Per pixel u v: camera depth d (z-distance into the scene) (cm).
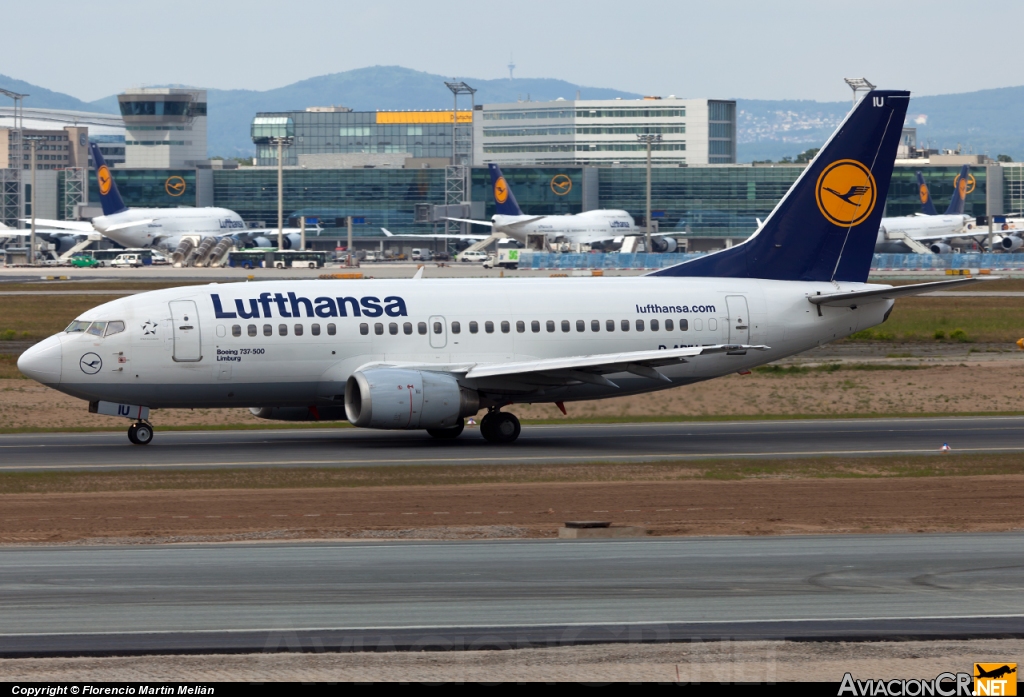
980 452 15362
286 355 16350
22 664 6438
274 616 7344
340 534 9988
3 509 11119
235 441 16725
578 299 17475
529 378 16588
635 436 17188
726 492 12194
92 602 7656
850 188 18512
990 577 8338
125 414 16288
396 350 16700
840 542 9556
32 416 19388
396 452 15575
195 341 16062
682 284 18025
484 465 14362
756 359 18112
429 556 9025
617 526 10169
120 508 11188
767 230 18500
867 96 18350
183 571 8500
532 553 9131
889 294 17688
